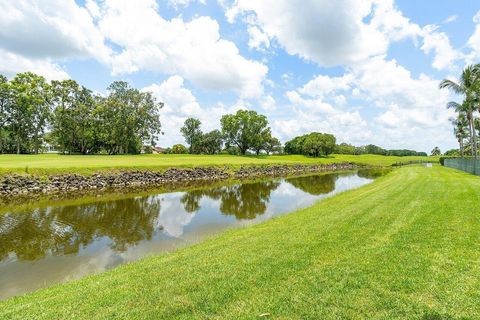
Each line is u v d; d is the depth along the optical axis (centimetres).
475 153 3306
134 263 741
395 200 1265
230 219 1391
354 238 736
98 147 6556
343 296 450
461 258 567
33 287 697
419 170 3591
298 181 3338
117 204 1759
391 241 694
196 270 596
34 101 5116
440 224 818
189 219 1391
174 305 454
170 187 2658
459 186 1634
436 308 404
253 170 4541
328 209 1194
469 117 3375
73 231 1159
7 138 5919
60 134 5719
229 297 469
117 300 484
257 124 8619
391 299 433
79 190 2348
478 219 851
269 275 542
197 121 9250
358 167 7125
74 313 449
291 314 410
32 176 2270
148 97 6341
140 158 4441
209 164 3981
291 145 11306
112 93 6100
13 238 1064
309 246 695
